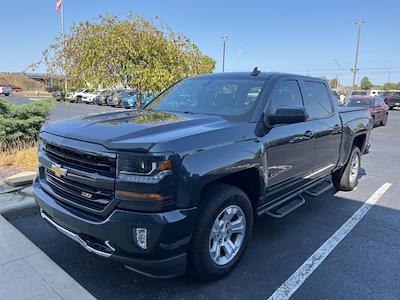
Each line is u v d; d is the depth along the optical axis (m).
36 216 4.56
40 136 3.42
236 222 3.35
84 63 7.57
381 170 8.19
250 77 4.21
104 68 7.50
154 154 2.57
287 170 3.99
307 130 4.33
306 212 5.17
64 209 2.99
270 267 3.54
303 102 4.50
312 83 4.91
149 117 3.55
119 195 2.62
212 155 2.92
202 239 2.95
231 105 3.84
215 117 3.60
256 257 3.73
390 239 4.28
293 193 4.32
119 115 3.72
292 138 3.97
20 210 4.52
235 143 3.17
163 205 2.61
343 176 6.10
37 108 8.16
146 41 7.66
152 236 2.60
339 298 3.06
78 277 3.25
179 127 3.11
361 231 4.51
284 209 4.09
